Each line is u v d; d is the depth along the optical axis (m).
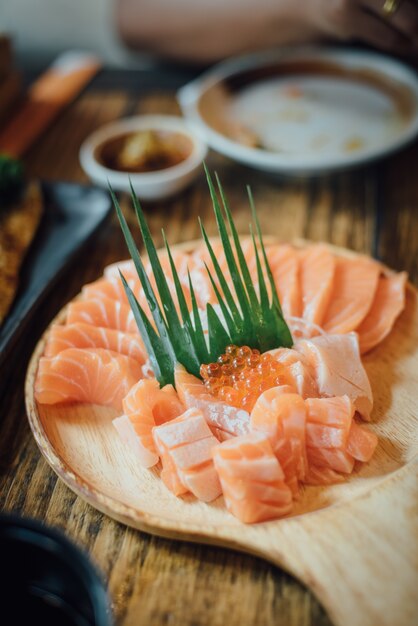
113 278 0.51
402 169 0.69
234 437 0.41
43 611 0.35
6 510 0.42
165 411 0.43
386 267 0.54
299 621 0.36
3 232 0.57
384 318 0.49
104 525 0.41
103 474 0.42
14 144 0.75
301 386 0.42
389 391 0.46
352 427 0.41
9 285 0.54
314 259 0.52
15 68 0.83
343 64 0.76
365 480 0.41
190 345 0.44
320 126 0.70
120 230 0.64
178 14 0.89
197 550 0.39
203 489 0.40
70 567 0.34
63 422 0.45
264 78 0.77
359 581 0.35
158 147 0.67
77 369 0.45
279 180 0.69
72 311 0.49
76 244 0.58
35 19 1.12
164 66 0.95
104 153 0.68
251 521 0.38
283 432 0.40
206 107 0.71
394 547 0.36
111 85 0.85
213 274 0.50
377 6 0.70
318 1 0.78
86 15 1.09
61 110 0.80
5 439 0.46
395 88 0.73
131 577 0.38
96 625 0.31
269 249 0.52
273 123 0.71
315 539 0.37
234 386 0.43
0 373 0.49
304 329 0.48
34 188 0.63
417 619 0.34
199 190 0.68
